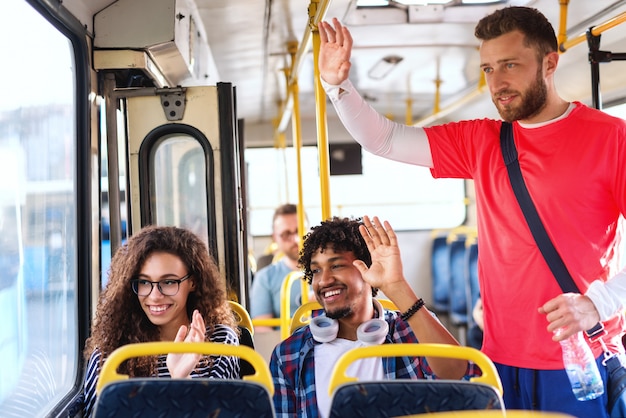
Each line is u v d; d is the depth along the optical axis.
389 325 2.54
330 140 8.48
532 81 2.11
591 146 2.07
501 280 2.23
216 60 5.23
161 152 3.30
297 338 2.52
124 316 2.53
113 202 3.13
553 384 2.13
